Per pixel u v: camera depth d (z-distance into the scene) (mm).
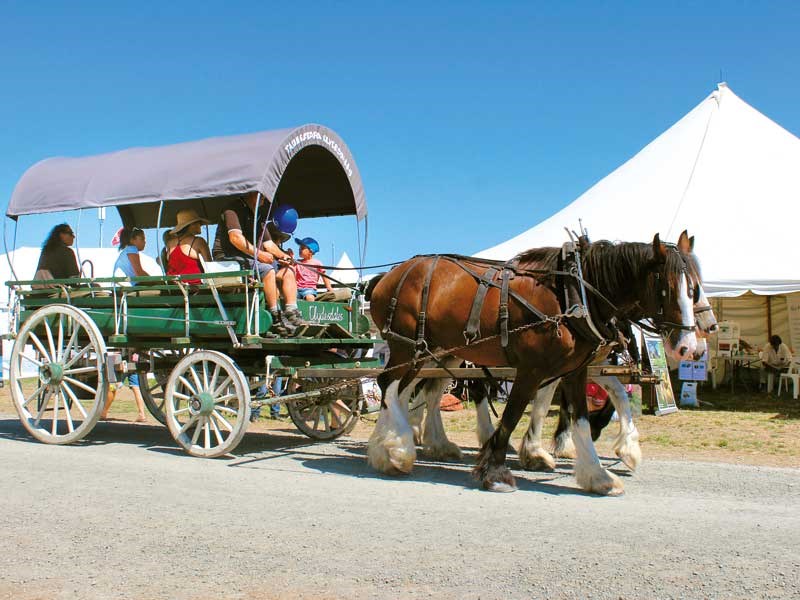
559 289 6160
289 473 6801
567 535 4680
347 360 8633
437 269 6820
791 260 13578
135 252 8867
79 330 8648
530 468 7273
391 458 6684
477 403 8195
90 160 8664
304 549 4422
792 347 18234
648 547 4406
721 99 18297
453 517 5152
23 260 17781
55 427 8500
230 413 7488
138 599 3693
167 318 7977
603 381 7316
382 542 4551
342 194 9438
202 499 5641
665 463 7617
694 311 5902
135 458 7469
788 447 9148
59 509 5320
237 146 7625
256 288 7359
